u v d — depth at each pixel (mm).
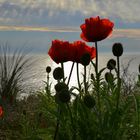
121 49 1848
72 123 1859
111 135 1829
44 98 2420
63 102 1797
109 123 1848
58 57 1895
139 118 2006
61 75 1877
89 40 1882
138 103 1990
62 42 1900
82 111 1859
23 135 2494
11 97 4785
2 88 4902
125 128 1911
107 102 1873
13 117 3570
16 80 5062
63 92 1786
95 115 1884
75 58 1908
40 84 4566
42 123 2711
